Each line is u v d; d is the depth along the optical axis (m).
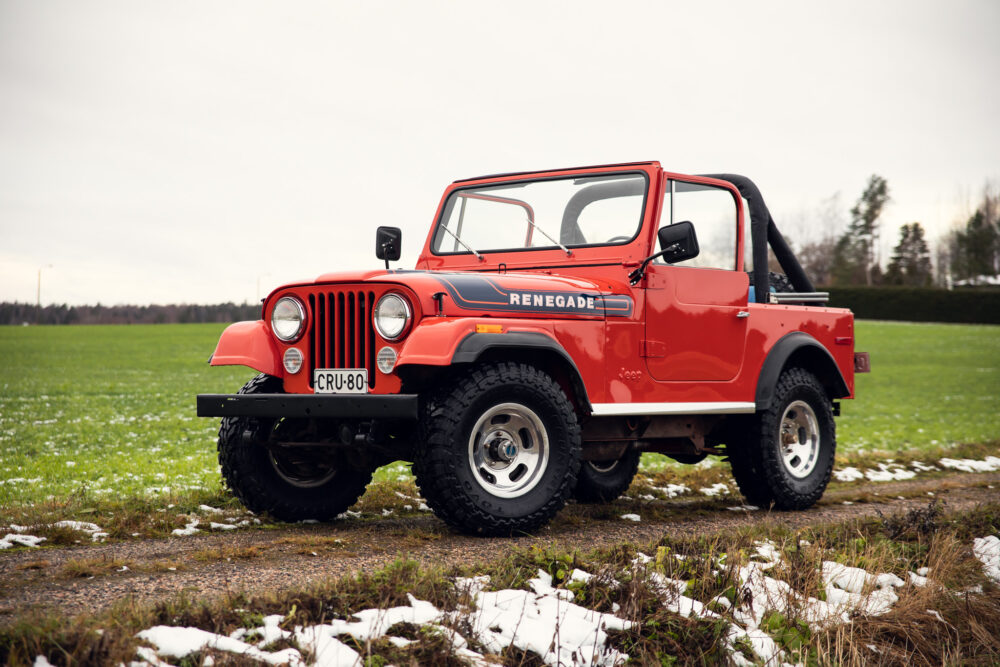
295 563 4.36
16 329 59.88
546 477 5.20
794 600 4.42
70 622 3.18
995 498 7.60
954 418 21.11
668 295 6.07
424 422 4.94
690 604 4.07
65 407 18.39
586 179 6.30
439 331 4.87
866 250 97.25
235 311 72.62
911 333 58.78
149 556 4.54
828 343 7.36
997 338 54.59
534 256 6.32
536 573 4.14
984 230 98.31
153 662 2.96
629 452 6.97
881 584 4.89
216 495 6.52
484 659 3.37
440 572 3.96
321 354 5.35
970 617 4.66
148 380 26.86
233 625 3.28
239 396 5.22
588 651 3.57
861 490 8.06
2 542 4.82
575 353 5.49
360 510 6.32
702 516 6.43
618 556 4.42
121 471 8.99
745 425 6.75
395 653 3.24
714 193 6.49
